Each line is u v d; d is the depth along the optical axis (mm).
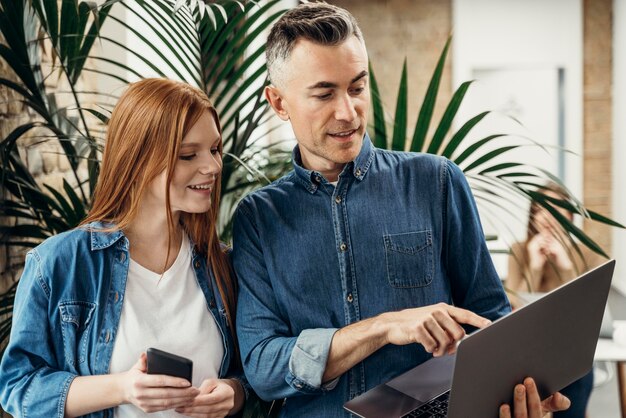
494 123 5891
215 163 1319
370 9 5992
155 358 1193
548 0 5723
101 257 1339
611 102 5754
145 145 1299
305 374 1250
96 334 1320
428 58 5953
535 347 1136
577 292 1172
